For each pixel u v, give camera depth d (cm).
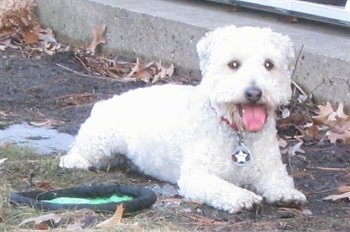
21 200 642
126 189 663
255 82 625
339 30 1030
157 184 705
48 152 788
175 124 683
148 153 706
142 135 707
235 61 639
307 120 882
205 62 659
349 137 826
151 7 1141
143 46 1107
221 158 655
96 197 663
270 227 618
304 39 983
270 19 1084
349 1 1010
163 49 1079
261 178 661
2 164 737
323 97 917
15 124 884
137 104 723
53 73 1073
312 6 1034
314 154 801
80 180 711
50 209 633
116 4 1152
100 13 1163
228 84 632
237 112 642
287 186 659
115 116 730
